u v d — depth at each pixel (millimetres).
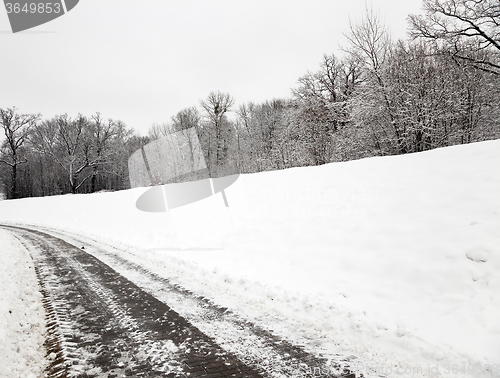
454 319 4012
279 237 8219
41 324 4676
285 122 31953
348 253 6352
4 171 55000
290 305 5176
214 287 6238
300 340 4047
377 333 4066
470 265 4688
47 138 55906
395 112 18297
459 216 5695
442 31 18812
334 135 22078
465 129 17797
